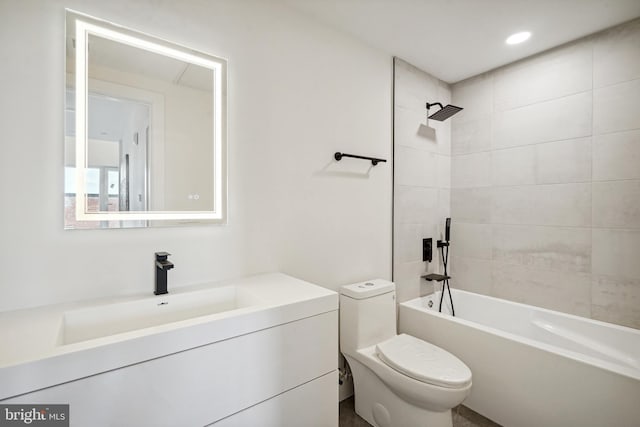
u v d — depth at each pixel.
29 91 1.07
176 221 1.37
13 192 1.04
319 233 1.88
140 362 0.85
